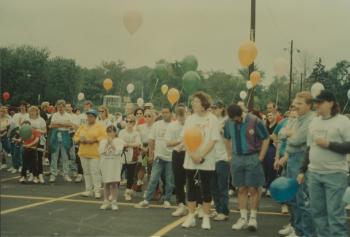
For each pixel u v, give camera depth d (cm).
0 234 688
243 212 801
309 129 648
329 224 621
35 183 1264
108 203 937
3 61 6284
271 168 1170
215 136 787
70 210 899
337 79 4109
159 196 1077
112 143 919
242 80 6097
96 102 7719
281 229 805
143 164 1159
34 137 1262
